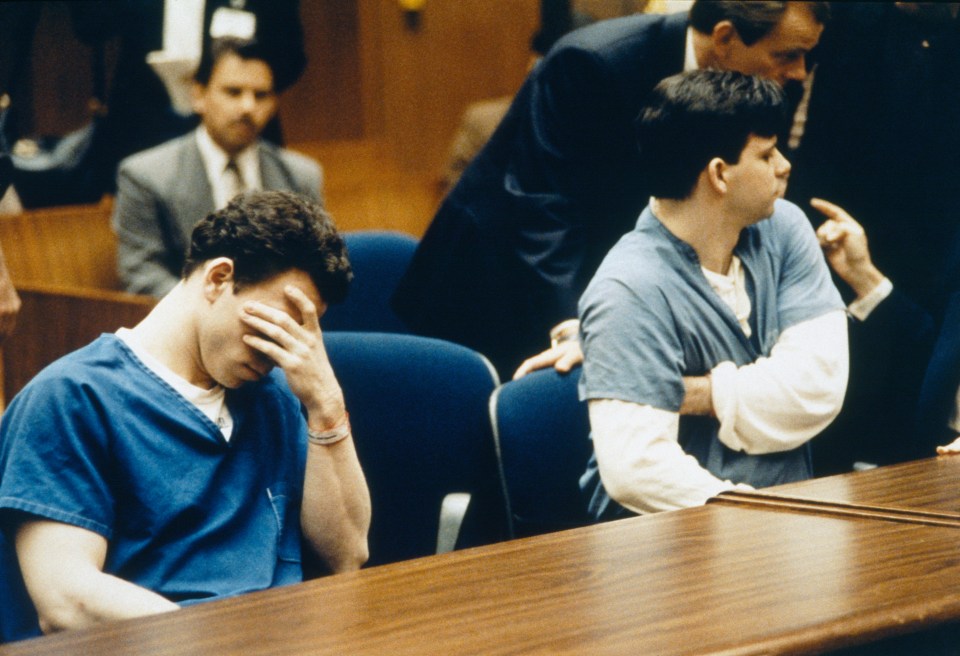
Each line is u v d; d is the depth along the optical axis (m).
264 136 5.88
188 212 5.32
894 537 2.28
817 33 3.66
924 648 1.93
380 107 9.23
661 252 3.17
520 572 2.12
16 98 6.16
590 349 3.12
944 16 3.97
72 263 6.01
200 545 2.52
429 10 9.32
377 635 1.83
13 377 5.43
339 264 2.56
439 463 3.59
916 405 3.85
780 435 3.18
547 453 3.42
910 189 4.06
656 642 1.78
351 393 3.60
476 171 4.20
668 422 3.08
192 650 1.79
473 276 4.17
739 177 3.10
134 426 2.49
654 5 6.48
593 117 3.94
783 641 1.78
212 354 2.52
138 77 6.16
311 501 2.68
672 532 2.34
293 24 5.36
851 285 3.82
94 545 2.42
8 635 2.41
